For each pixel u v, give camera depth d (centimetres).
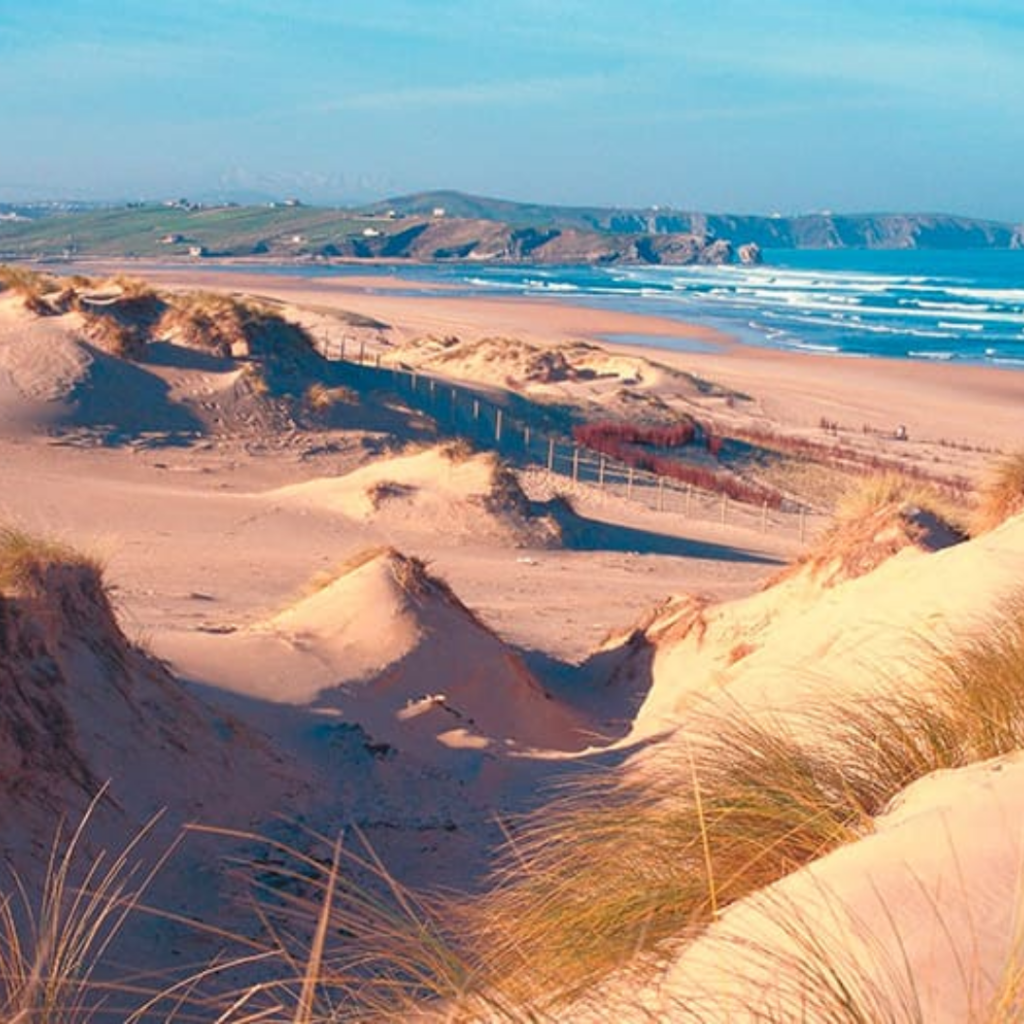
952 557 1345
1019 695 613
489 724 1667
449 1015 425
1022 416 8494
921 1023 316
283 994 759
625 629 2184
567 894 536
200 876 976
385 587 1775
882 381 10088
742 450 6475
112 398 4850
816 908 391
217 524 3466
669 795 627
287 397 5278
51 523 3192
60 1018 471
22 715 972
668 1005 373
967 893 370
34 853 879
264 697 1455
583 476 5400
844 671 1177
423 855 1107
